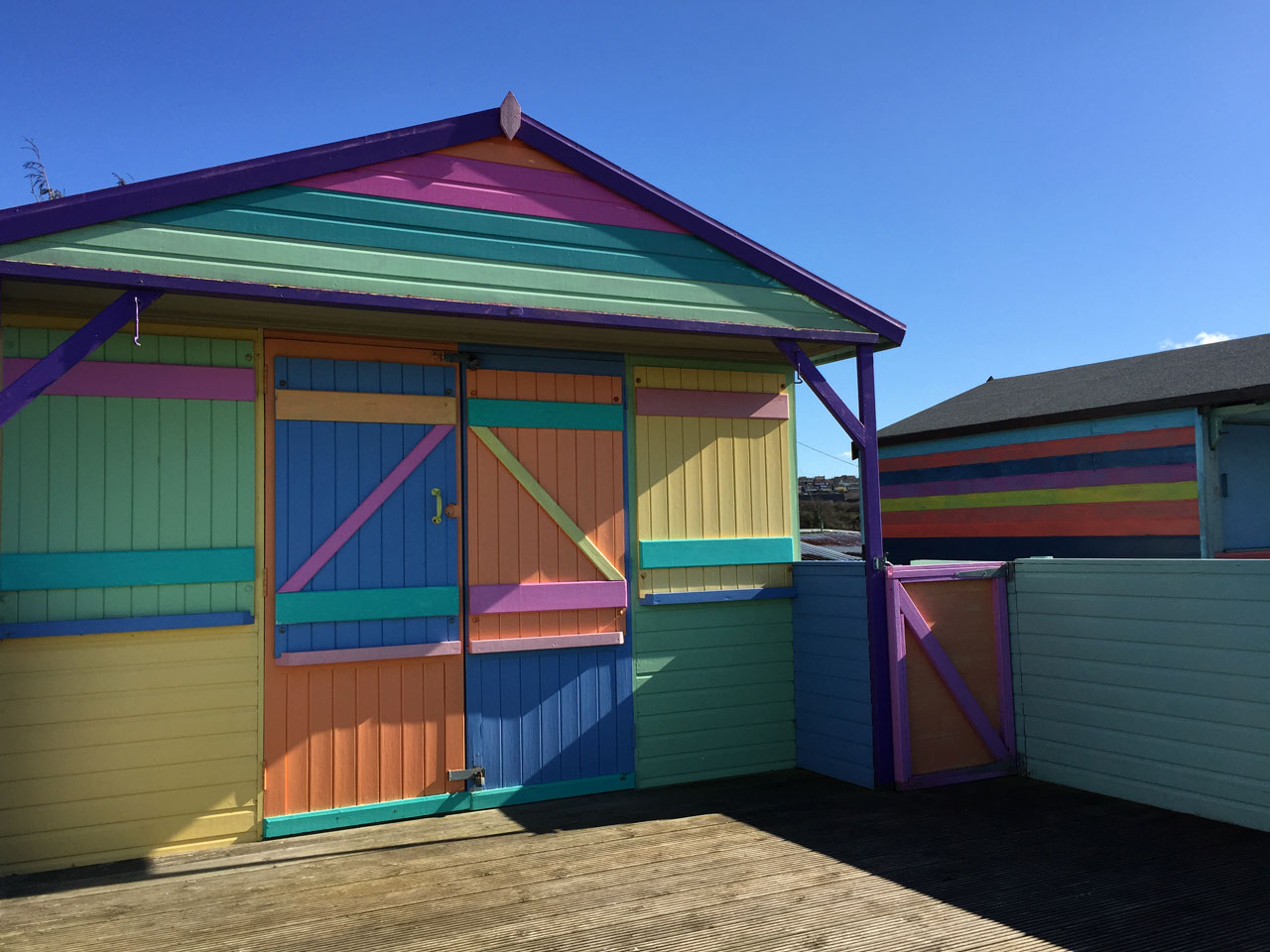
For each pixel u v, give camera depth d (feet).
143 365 14.93
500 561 17.39
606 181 15.97
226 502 15.34
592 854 13.99
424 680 16.61
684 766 18.85
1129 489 28.43
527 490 17.75
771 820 15.72
